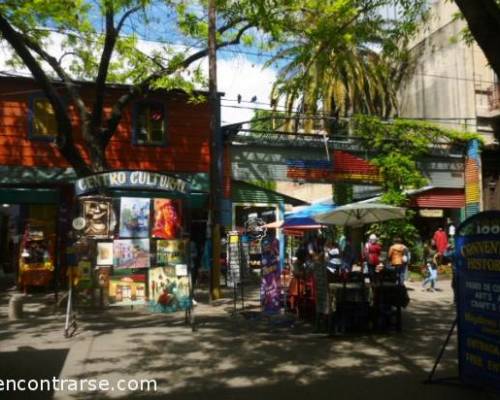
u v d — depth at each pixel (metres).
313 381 6.57
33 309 12.24
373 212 11.48
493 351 6.00
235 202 18.33
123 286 9.55
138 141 17.45
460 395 6.00
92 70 15.60
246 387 6.31
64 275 16.14
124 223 9.57
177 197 11.03
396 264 15.74
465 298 6.45
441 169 21.38
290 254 20.81
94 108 13.03
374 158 19.70
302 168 19.03
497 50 5.24
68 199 16.66
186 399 5.87
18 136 16.47
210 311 12.09
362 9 9.77
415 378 6.69
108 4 11.50
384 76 22.20
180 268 9.87
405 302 9.91
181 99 17.86
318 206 17.08
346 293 9.73
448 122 22.83
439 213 22.39
